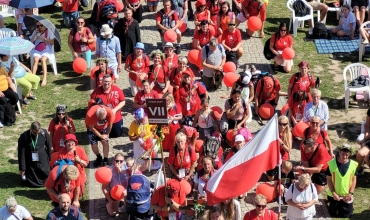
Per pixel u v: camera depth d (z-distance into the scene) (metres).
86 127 32.31
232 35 38.16
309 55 40.56
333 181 28.22
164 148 31.70
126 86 37.19
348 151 27.92
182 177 28.72
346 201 28.22
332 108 35.72
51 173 27.52
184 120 32.22
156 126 28.20
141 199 26.42
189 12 43.78
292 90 33.12
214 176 24.34
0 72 34.22
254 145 24.09
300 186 26.84
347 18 41.94
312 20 42.38
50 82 37.84
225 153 31.58
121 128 32.88
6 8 43.22
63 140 29.92
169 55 34.47
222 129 31.59
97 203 29.08
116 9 39.75
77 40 37.91
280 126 29.56
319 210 28.88
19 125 34.16
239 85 33.38
